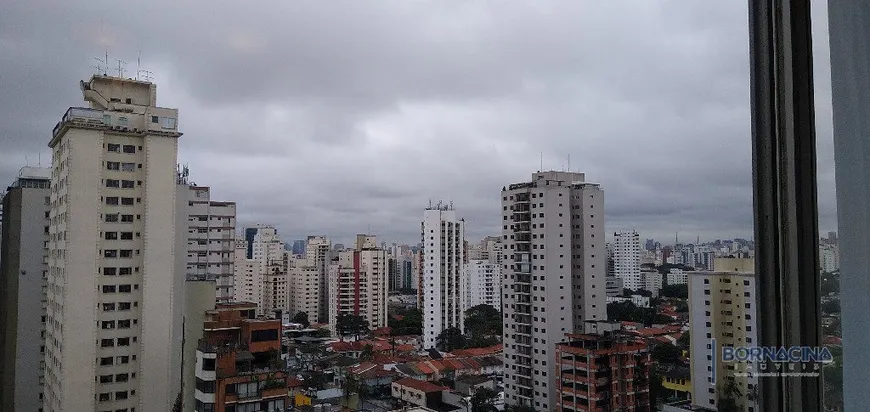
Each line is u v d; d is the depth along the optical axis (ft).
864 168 5.01
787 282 5.99
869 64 4.95
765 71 6.25
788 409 5.91
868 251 4.94
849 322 5.14
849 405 5.13
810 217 5.79
